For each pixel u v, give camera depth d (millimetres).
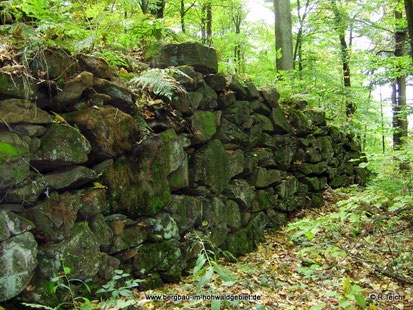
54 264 2576
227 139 4770
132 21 4000
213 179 4348
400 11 12383
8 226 2336
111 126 3107
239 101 5125
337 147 8547
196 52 4238
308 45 12539
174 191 3939
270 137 5906
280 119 6152
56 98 2791
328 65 12633
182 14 8555
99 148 3018
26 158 2490
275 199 5887
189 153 4203
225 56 8984
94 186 2992
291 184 6445
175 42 4492
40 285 2486
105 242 2984
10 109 2434
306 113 7285
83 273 2727
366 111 11523
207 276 1753
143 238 3373
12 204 2439
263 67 10109
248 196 5133
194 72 4199
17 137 2451
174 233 3695
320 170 7414
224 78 4711
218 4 11062
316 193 7328
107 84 3162
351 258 4141
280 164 6137
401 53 11820
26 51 2615
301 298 3348
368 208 3387
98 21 3881
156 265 3434
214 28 13289
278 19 8844
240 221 4938
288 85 7125
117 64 3648
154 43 4344
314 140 7305
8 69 2436
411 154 2971
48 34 2908
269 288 3527
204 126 4301
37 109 2605
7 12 3186
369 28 12172
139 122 3514
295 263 4328
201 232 4109
